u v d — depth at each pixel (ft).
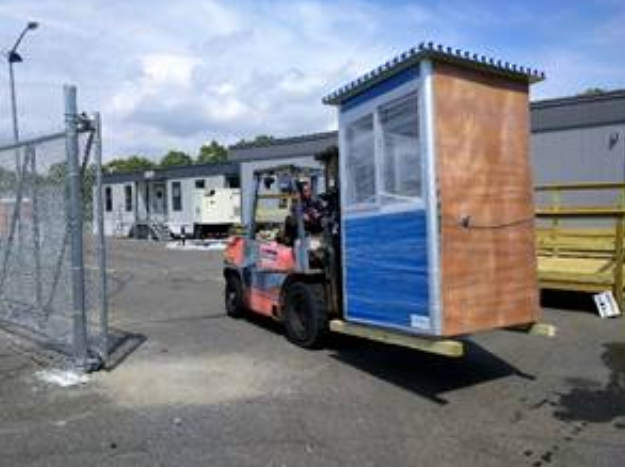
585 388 21.58
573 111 69.15
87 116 22.94
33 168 26.86
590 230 38.99
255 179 32.96
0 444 16.94
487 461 15.72
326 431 17.72
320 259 27.22
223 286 48.44
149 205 136.46
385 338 22.45
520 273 22.30
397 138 21.39
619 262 34.35
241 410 19.48
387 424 18.26
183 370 23.93
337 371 23.86
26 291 28.60
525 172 22.48
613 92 66.85
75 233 23.12
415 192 20.61
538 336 27.81
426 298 20.34
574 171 69.21
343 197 24.48
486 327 21.20
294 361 25.32
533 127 71.61
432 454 16.15
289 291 28.66
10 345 27.32
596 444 16.78
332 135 96.32
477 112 21.08
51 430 17.90
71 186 22.97
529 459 15.85
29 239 27.99
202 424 18.29
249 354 26.50
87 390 21.48
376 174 22.49
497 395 20.90
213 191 114.32
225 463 15.65
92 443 16.97
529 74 22.11
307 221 28.48
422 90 20.10
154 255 79.92
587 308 36.35
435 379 22.74
